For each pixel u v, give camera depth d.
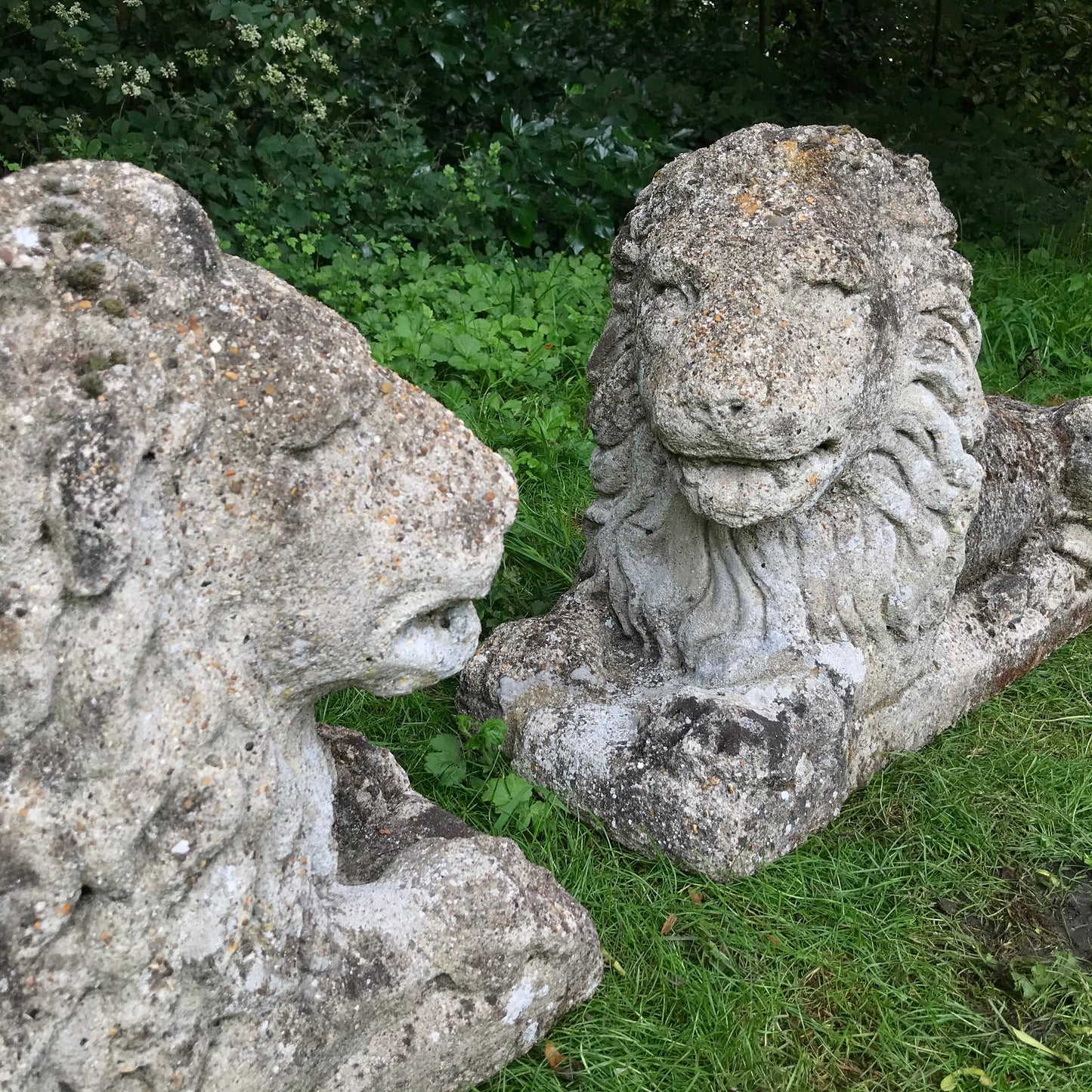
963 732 2.89
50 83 4.84
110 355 1.32
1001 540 3.13
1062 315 5.30
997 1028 2.12
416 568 1.56
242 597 1.47
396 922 1.76
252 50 5.14
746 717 2.33
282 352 1.45
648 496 2.68
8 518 1.26
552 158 5.46
